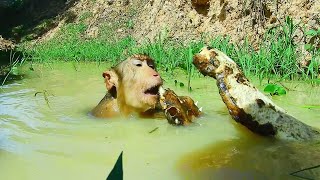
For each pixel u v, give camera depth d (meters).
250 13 1.38
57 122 0.73
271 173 0.47
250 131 0.64
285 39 1.19
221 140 0.61
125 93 0.77
